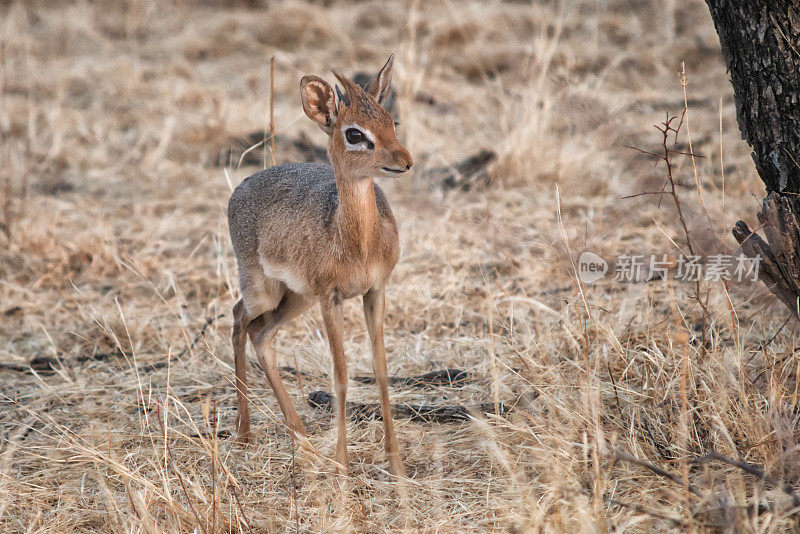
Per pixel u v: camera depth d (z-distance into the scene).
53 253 13.84
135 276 13.16
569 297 10.76
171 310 11.42
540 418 8.09
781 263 7.66
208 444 7.53
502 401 8.55
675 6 24.56
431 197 15.19
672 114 18.03
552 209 14.48
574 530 6.53
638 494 7.05
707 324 9.27
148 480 7.57
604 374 8.77
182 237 14.70
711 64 21.59
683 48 22.23
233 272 12.86
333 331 7.98
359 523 7.16
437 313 11.55
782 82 7.31
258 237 8.66
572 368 8.80
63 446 8.70
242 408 8.71
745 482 7.07
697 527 6.23
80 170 17.86
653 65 21.42
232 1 28.88
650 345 8.94
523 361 8.64
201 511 7.27
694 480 7.21
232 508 7.27
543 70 17.59
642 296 10.32
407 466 8.12
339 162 7.54
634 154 15.58
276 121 19.20
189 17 27.86
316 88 7.66
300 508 7.38
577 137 16.39
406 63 17.91
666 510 6.75
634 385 8.56
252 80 22.55
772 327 9.55
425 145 17.25
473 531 6.88
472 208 14.73
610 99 18.39
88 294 12.73
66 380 10.19
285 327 11.42
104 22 27.64
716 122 17.48
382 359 8.04
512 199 15.11
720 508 6.41
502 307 11.18
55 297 12.70
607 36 23.28
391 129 7.51
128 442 8.74
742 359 8.12
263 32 25.70
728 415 7.67
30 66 23.33
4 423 9.33
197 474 8.04
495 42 23.19
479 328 10.98
